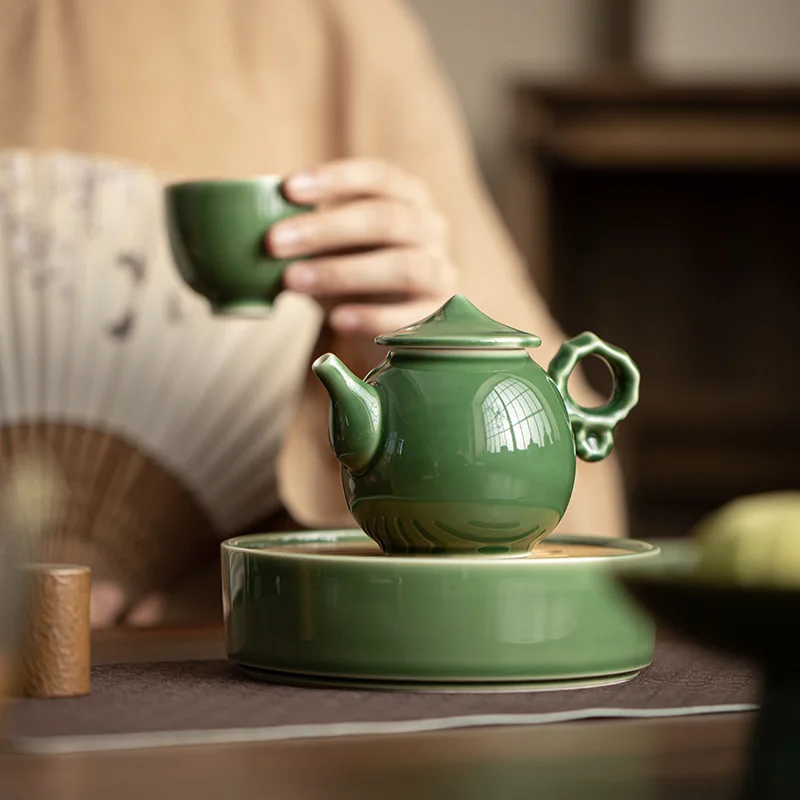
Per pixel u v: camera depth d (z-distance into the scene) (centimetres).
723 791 91
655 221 338
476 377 104
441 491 103
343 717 99
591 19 357
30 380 177
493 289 194
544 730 99
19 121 204
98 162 184
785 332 339
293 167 209
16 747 95
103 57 205
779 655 86
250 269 122
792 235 337
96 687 105
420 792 91
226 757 95
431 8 358
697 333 338
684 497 331
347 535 116
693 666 110
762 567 85
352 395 104
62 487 173
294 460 161
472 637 102
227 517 182
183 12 209
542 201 306
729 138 303
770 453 329
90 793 91
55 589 103
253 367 183
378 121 209
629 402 109
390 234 140
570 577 103
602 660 104
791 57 339
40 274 180
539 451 104
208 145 206
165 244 183
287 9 210
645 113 303
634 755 95
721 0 339
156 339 181
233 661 108
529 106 302
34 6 207
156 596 175
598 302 338
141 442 178
